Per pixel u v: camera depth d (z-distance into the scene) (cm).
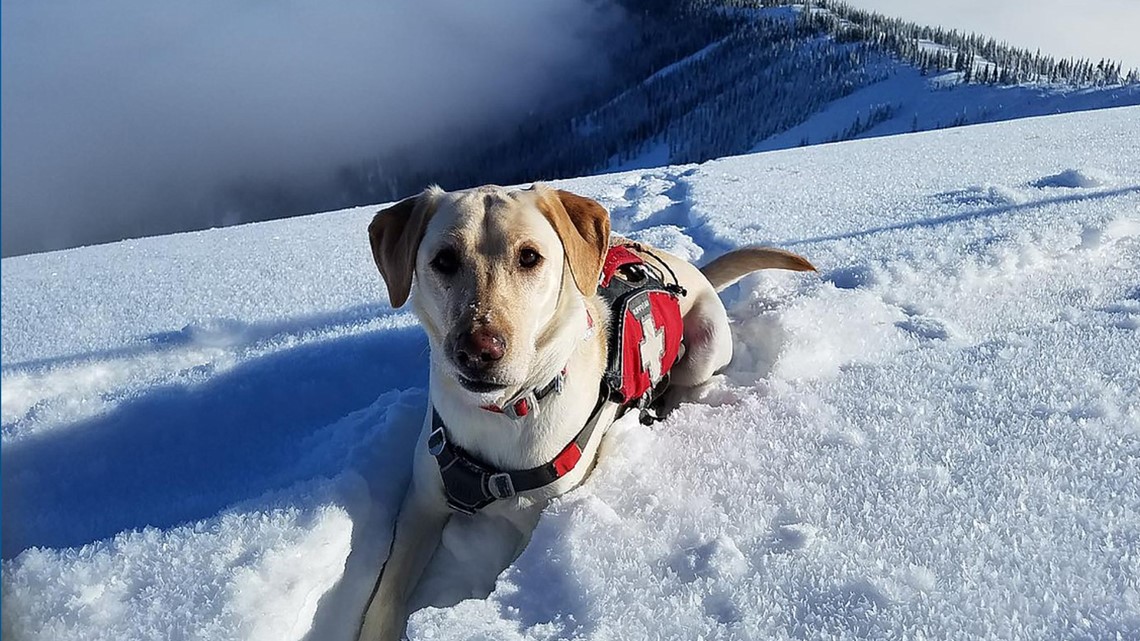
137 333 135
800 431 80
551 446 72
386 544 74
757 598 56
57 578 64
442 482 74
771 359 102
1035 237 131
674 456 77
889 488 68
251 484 79
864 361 97
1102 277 119
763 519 65
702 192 217
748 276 128
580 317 76
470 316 65
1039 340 98
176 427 94
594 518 68
